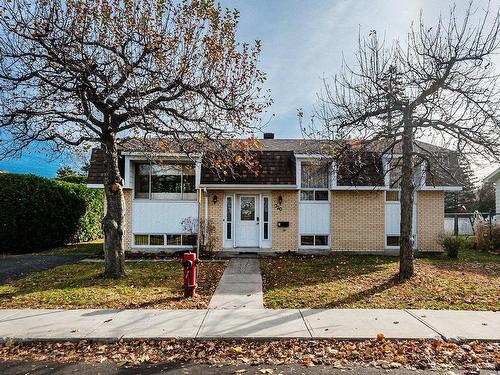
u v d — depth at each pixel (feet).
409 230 35.50
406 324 21.90
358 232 56.18
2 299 27.84
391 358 17.71
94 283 33.17
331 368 16.66
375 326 21.53
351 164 45.01
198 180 52.85
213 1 32.45
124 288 31.24
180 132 33.88
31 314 23.93
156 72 31.94
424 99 34.40
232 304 26.61
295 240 55.93
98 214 75.97
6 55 30.19
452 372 16.26
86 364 17.11
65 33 30.94
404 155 35.83
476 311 24.72
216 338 19.83
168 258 49.83
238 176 53.67
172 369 16.55
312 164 52.75
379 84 35.58
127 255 51.70
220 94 34.73
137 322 22.21
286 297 28.55
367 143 36.91
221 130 35.24
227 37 33.94
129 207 55.11
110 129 35.19
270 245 56.29
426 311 24.64
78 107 36.01
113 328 21.11
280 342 19.61
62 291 30.12
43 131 35.09
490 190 134.92
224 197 55.98
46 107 34.88
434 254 54.80
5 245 55.52
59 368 16.66
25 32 30.81
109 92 32.50
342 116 37.93
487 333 20.45
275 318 23.08
